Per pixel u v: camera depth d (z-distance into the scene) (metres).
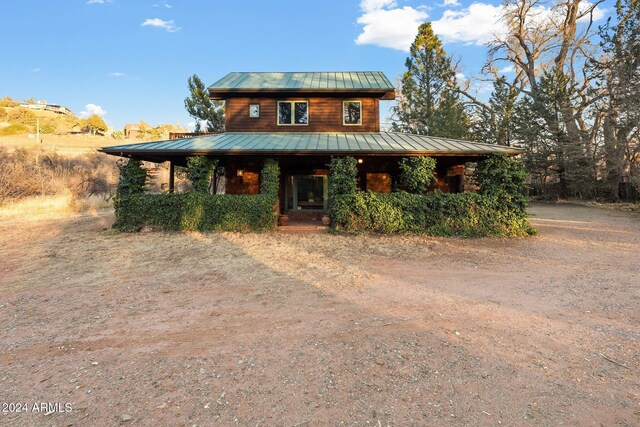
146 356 3.41
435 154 11.93
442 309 4.68
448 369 3.12
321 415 2.50
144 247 9.24
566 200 25.25
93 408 2.60
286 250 8.92
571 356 3.36
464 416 2.48
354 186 11.98
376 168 15.20
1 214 16.11
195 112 22.44
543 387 2.84
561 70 24.69
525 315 4.45
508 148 12.12
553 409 2.56
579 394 2.75
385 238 10.70
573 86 23.73
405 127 26.86
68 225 13.28
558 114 24.16
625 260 7.72
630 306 4.75
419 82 26.08
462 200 11.31
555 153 24.47
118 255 8.30
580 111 24.17
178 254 8.42
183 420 2.45
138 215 11.79
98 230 12.13
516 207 11.38
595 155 22.48
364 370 3.11
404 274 6.62
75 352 3.51
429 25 25.62
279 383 2.91
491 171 11.77
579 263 7.48
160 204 11.83
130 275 6.57
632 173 20.00
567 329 4.00
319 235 11.17
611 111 20.05
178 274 6.63
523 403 2.63
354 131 15.45
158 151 11.62
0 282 6.11
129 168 12.02
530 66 29.55
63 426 2.39
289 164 15.49
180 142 12.90
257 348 3.56
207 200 11.85
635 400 2.67
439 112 24.42
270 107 15.55
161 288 5.75
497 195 11.40
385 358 3.32
